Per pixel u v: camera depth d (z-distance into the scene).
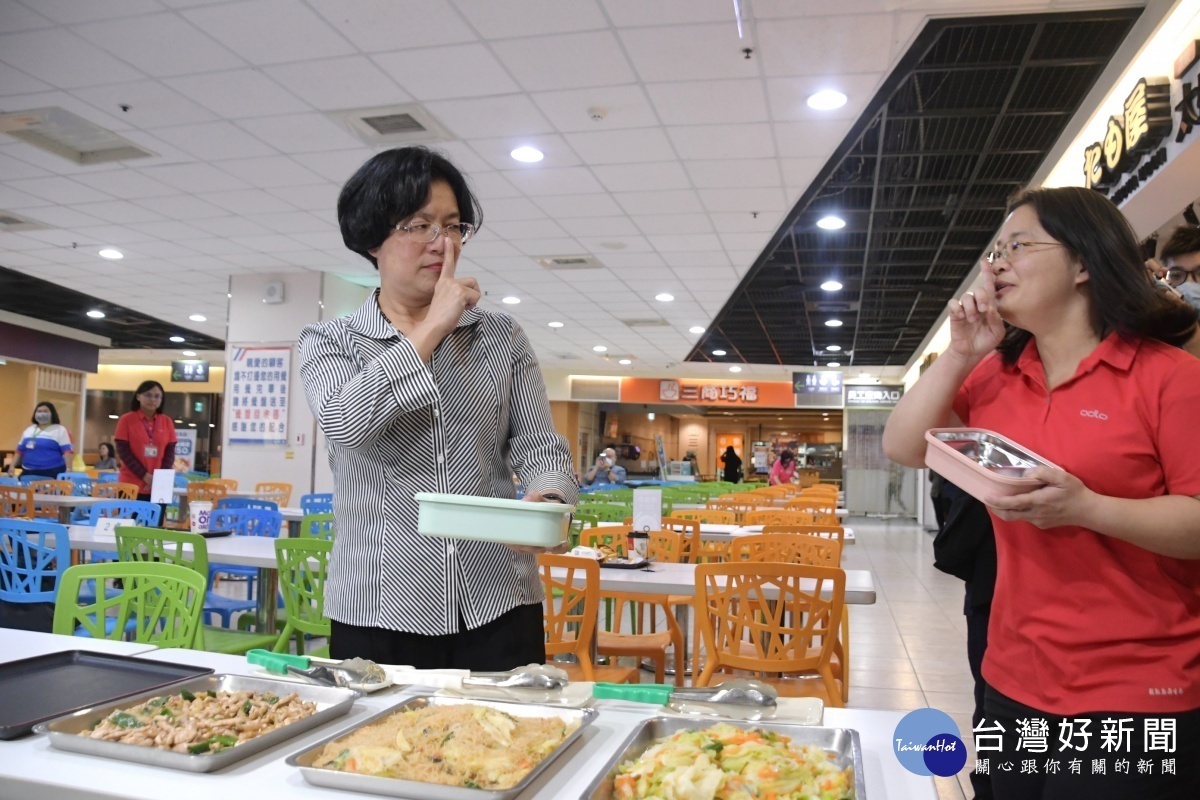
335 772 0.94
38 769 1.00
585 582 3.13
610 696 1.30
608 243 8.01
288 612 3.38
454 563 1.51
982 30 4.25
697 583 2.92
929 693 4.29
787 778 0.97
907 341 14.44
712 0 3.83
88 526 4.71
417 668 1.52
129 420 7.30
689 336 13.77
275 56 4.44
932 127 5.51
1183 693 1.16
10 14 4.05
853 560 10.30
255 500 5.70
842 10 3.90
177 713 1.17
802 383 18.44
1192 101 3.80
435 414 1.52
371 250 1.57
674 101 4.88
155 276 9.88
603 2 3.86
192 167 6.15
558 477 1.59
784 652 2.86
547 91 4.78
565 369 19.09
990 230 7.85
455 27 4.10
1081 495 1.10
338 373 1.51
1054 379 1.32
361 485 1.54
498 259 8.71
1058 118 5.29
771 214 7.03
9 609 3.60
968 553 2.24
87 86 4.84
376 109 5.07
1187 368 1.18
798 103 4.88
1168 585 1.19
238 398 9.49
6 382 14.73
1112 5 3.92
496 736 1.07
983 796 2.02
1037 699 1.27
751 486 12.81
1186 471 1.15
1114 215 1.24
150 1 3.93
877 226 7.84
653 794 0.94
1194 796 1.16
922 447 1.44
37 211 7.31
